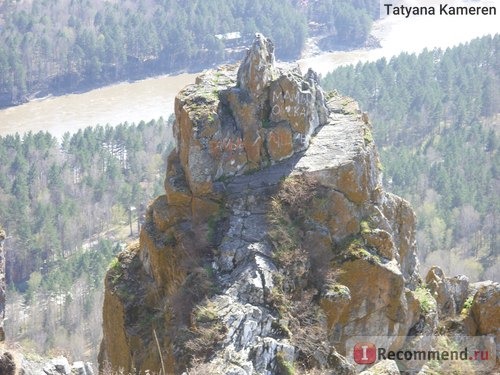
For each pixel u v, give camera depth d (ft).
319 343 124.16
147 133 530.68
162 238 140.87
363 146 146.51
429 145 534.37
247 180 142.31
